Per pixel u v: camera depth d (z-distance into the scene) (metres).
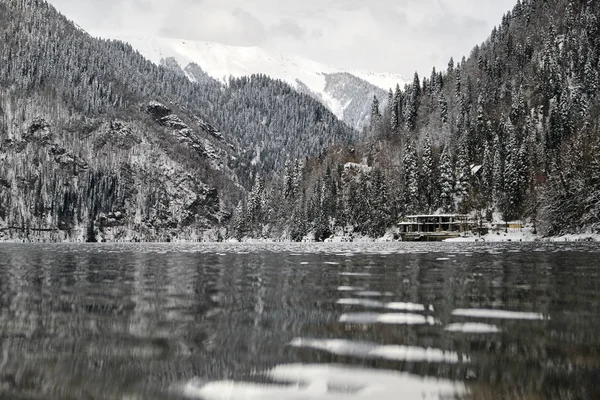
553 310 10.69
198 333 8.20
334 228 166.75
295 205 191.62
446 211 159.88
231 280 17.83
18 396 5.12
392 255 42.66
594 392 5.23
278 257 38.66
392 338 7.82
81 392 5.25
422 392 5.22
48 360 6.49
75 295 13.17
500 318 9.73
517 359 6.55
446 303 11.80
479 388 5.35
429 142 178.62
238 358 6.56
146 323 9.07
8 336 7.91
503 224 142.00
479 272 22.05
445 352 6.95
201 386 5.43
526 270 23.28
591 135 122.31
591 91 198.12
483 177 166.75
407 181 164.50
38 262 30.73
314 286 15.71
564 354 6.83
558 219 114.06
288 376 5.77
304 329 8.56
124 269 23.84
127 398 5.05
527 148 168.00
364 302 11.96
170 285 15.89
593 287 15.45
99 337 7.86
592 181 106.00
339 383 5.52
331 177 192.12
